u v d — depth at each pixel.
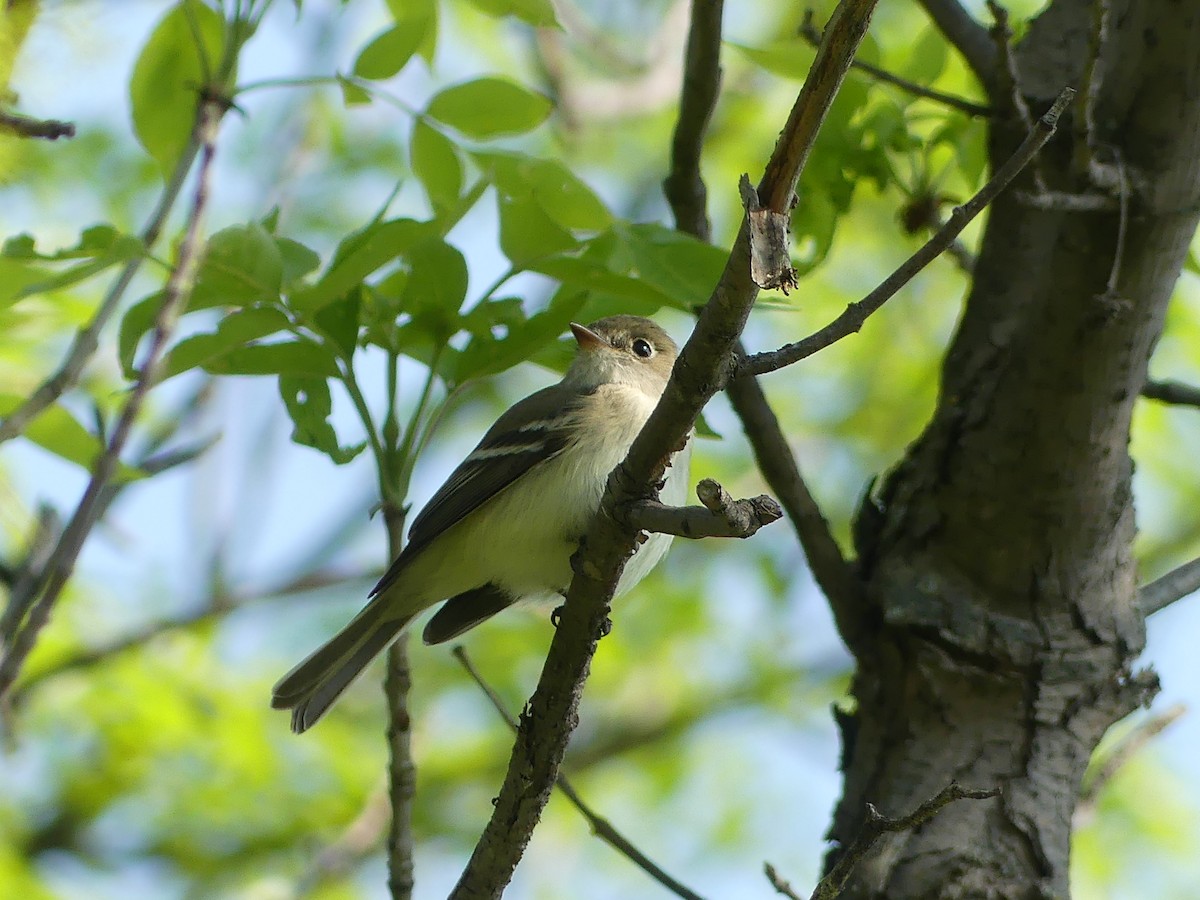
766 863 7.41
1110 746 15.71
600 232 8.94
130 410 5.97
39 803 15.87
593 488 10.42
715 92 9.50
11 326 8.33
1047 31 9.10
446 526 10.48
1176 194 7.82
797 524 9.07
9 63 6.67
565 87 17.64
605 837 8.40
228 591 16.06
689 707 18.20
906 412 18.58
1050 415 8.28
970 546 8.62
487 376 8.78
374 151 17.50
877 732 8.77
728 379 6.21
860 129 10.09
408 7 9.28
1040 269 8.47
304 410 8.55
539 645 17.78
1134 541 8.87
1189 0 7.77
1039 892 8.08
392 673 8.27
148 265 12.98
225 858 16.03
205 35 8.48
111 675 15.10
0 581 8.09
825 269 18.36
